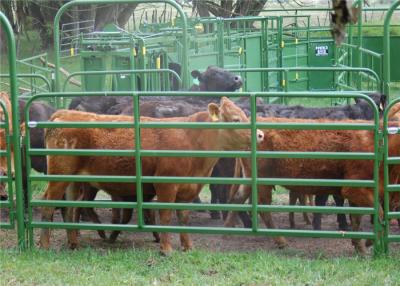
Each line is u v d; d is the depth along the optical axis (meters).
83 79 20.67
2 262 11.71
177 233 12.81
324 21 43.03
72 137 12.37
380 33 32.03
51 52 39.56
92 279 11.20
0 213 14.20
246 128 11.88
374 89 23.62
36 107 14.24
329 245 12.85
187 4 36.22
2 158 13.08
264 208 11.96
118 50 19.89
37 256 12.05
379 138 11.73
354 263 11.63
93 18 38.22
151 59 19.78
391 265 11.57
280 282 11.06
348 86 22.66
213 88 16.86
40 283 11.12
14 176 12.92
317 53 27.22
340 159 12.08
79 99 15.72
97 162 12.38
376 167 11.78
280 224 14.12
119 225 12.27
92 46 20.44
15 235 13.14
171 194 12.26
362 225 13.88
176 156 12.03
